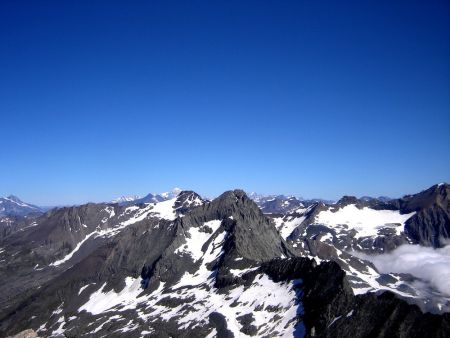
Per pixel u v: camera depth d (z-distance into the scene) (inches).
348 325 4670.3
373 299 4815.5
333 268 5728.3
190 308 7003.0
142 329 6668.3
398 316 4434.1
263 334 5403.5
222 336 5620.1
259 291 6614.2
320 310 5142.7
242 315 6038.4
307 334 4963.1
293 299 5900.6
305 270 6353.3
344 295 5088.6
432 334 4062.5
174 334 6195.9
